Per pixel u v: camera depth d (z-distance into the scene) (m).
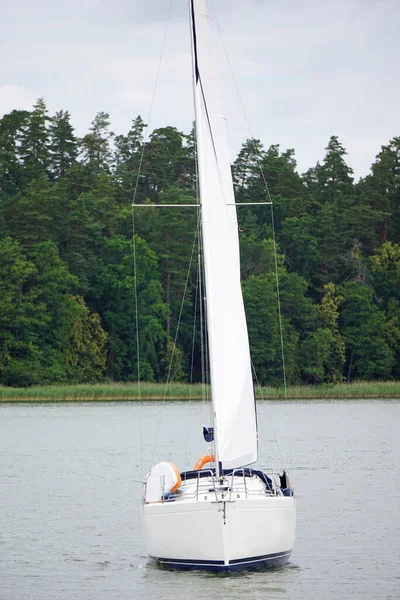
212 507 44.31
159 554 46.22
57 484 79.19
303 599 43.12
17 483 79.69
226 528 44.25
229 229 48.53
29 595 44.66
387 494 73.06
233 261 47.78
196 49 48.38
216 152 48.31
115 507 68.06
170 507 45.25
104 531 59.31
